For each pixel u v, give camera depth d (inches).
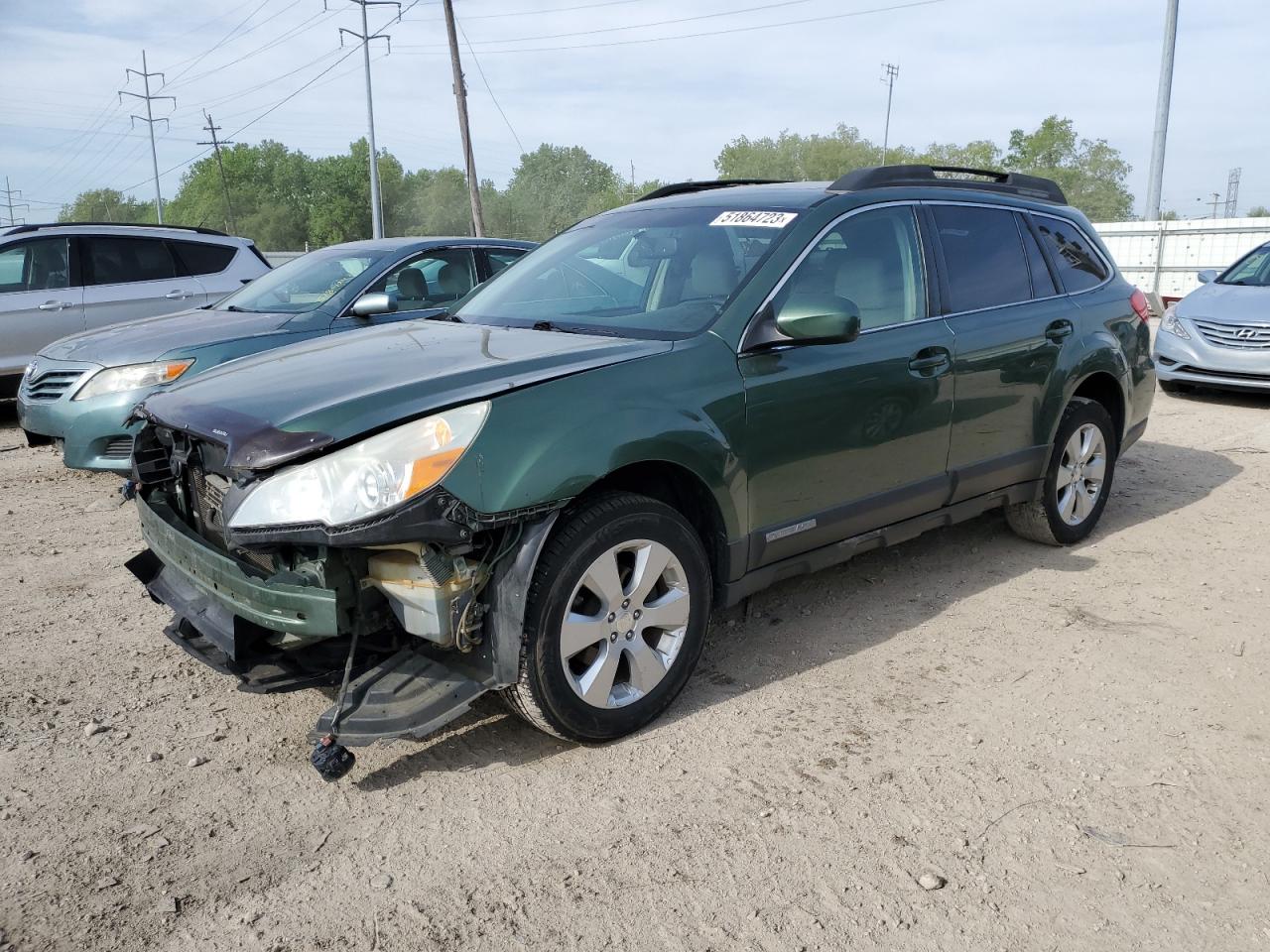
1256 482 249.0
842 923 91.0
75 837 105.0
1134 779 114.2
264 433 106.0
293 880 98.1
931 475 160.2
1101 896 94.5
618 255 157.4
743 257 142.5
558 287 157.8
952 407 160.1
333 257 282.2
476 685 111.8
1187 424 325.7
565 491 110.1
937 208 167.9
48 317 346.6
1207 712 130.3
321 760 106.7
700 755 120.4
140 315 363.3
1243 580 179.3
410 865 100.2
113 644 155.5
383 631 119.5
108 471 260.5
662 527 121.4
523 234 3341.5
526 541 109.7
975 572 184.1
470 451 105.3
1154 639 153.8
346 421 105.0
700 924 91.0
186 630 129.6
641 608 121.6
